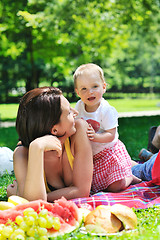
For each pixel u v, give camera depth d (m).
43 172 3.07
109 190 3.71
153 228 2.67
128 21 16.97
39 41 17.92
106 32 17.20
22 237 2.35
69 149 3.26
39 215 2.53
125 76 49.72
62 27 16.81
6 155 5.20
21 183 3.01
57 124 3.03
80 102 3.99
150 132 5.24
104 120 3.76
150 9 16.70
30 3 15.94
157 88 49.78
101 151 3.67
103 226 2.61
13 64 26.58
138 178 4.11
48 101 3.00
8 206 2.72
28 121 2.99
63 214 2.70
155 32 20.41
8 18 16.69
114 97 40.94
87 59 19.98
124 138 8.86
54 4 16.31
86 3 16.33
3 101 31.53
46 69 26.53
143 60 53.06
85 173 3.18
